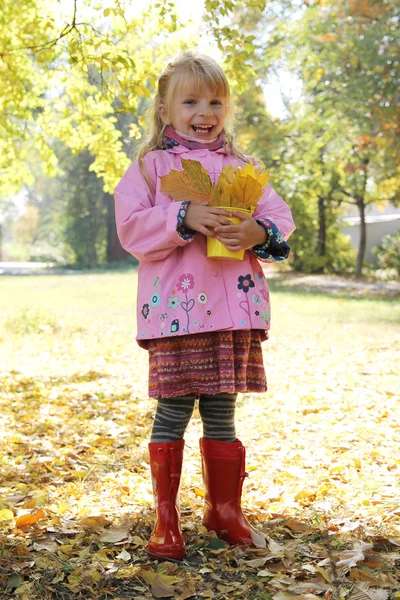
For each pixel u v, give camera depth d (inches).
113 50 213.9
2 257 2576.3
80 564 89.3
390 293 748.0
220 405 100.0
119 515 110.0
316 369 274.5
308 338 363.6
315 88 783.7
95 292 666.8
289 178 842.8
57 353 314.7
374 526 105.1
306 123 772.6
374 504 116.5
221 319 93.6
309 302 581.6
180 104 102.8
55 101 277.0
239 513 99.1
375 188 896.3
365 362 289.0
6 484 129.3
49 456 151.8
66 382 248.7
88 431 176.9
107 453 155.9
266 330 101.0
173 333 93.2
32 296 624.1
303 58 720.3
